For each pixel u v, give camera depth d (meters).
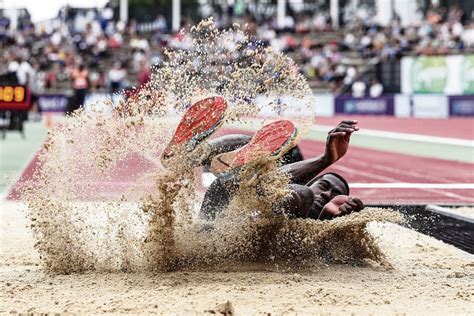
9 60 62.50
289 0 79.81
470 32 61.44
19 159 23.14
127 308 6.23
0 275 7.75
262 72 8.08
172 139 7.40
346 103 56.44
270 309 6.18
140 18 77.56
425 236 10.52
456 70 51.97
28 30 79.62
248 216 7.85
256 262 8.06
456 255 9.18
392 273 7.91
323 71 63.38
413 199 14.78
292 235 7.95
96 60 67.75
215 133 7.91
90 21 77.19
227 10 77.25
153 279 7.40
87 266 7.90
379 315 6.02
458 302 6.57
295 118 8.11
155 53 67.06
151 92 7.99
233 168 7.47
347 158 24.53
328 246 8.19
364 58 66.06
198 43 8.05
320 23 76.12
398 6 74.62
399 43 63.94
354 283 7.32
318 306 6.34
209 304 6.33
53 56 69.75
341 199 8.24
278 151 7.41
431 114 52.78
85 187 8.68
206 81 7.99
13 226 11.26
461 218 12.09
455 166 21.81
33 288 7.11
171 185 7.60
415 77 55.09
